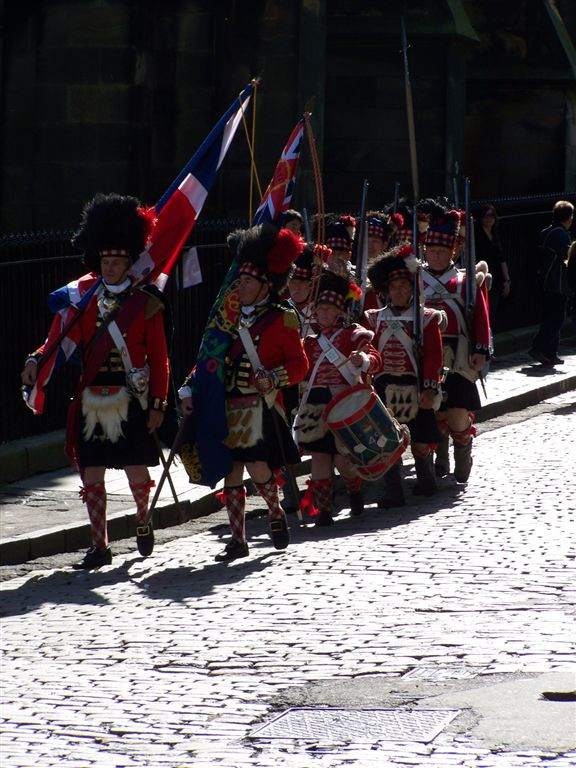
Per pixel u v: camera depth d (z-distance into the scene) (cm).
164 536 2206
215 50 4403
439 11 5069
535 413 3297
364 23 5041
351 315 2231
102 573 1955
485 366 2431
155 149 4444
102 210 1955
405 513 2216
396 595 1686
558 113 6003
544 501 2234
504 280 4091
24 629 1664
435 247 2417
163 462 2006
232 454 1964
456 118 5194
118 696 1384
